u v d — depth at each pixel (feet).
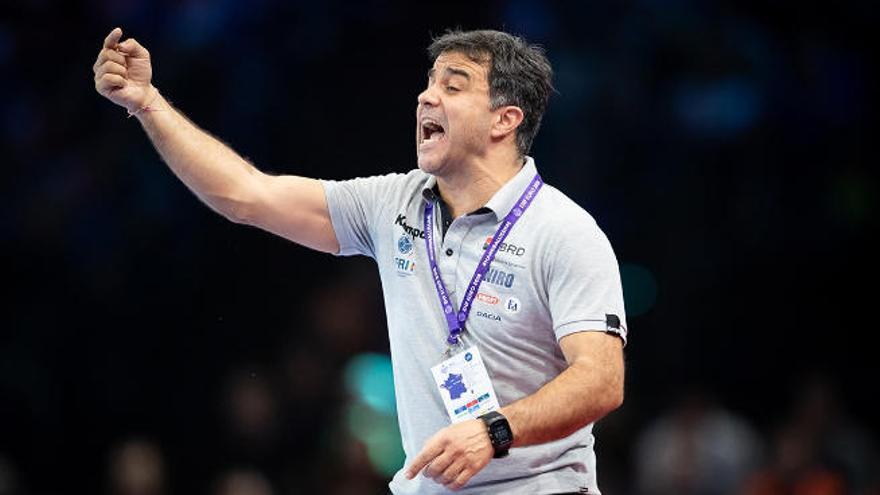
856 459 92.89
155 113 44.37
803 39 114.01
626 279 109.29
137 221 106.93
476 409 41.09
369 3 111.24
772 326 110.32
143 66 44.39
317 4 110.83
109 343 104.94
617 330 40.57
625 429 101.71
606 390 39.65
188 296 106.63
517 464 41.24
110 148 107.86
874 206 112.27
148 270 106.52
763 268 110.93
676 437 96.37
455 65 42.93
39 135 108.47
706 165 110.83
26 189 107.45
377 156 110.32
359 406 96.58
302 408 97.35
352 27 111.24
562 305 40.83
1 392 100.99
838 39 114.83
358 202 45.06
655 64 111.04
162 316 105.91
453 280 42.42
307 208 45.14
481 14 110.93
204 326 106.42
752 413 109.50
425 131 43.32
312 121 109.60
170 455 101.30
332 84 110.52
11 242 106.32
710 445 95.81
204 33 108.58
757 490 89.45
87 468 101.96
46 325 104.63
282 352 103.96
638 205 109.70
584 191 108.47
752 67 111.96
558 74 109.09
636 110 109.70
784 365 110.01
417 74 111.45
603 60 110.32
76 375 103.81
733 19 112.68
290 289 108.06
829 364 110.11
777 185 111.45
